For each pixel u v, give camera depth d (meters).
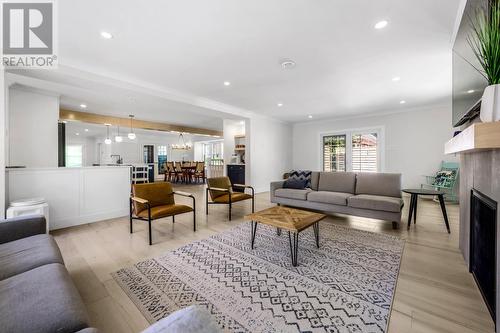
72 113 5.94
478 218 1.71
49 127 4.18
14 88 3.82
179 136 12.48
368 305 1.54
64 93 4.26
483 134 1.07
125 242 2.71
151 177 9.02
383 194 3.60
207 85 3.79
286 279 1.88
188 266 2.11
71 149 10.83
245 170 6.22
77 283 1.82
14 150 3.85
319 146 7.13
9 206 2.77
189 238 2.86
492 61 1.24
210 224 3.48
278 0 1.80
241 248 2.53
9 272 1.20
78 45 2.48
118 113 6.26
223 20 2.06
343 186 3.99
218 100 4.77
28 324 0.81
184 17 2.01
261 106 5.30
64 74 2.89
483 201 1.56
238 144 7.26
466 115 1.73
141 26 2.14
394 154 5.77
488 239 1.48
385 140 5.91
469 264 1.96
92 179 3.62
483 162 1.60
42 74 2.89
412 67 3.08
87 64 2.96
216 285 1.80
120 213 3.94
